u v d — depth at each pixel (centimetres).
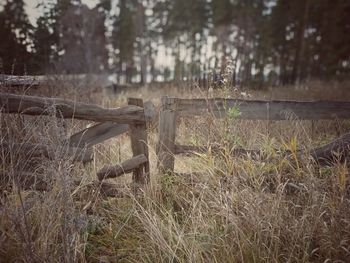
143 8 3150
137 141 302
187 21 3102
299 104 307
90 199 289
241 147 319
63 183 221
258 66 1733
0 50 753
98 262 238
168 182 307
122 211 292
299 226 240
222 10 2772
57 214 225
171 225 256
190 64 1083
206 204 265
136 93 987
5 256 208
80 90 673
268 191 275
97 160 346
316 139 425
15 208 219
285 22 2558
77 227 247
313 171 269
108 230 273
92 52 1847
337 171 258
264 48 2498
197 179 305
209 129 312
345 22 2338
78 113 264
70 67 1238
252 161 284
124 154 388
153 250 240
